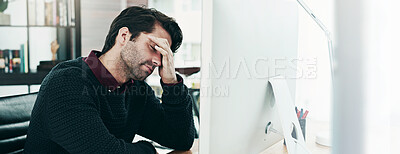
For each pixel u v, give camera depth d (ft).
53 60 7.86
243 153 2.55
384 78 1.88
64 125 2.94
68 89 3.09
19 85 7.84
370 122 1.65
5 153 3.54
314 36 5.90
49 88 3.12
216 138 2.13
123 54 3.58
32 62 7.78
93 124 3.00
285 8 2.96
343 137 1.51
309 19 5.89
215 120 2.09
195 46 10.14
